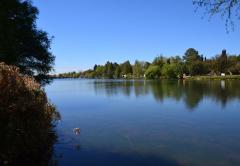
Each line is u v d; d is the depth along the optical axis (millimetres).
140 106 33625
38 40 33875
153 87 72062
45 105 13703
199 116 25797
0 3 29094
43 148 13625
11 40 28781
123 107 32969
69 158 13438
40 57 33969
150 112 28562
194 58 155000
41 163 12445
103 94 54188
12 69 11484
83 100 42844
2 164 10531
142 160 13414
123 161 13242
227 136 18094
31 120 11797
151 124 22219
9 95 10695
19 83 11375
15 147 10930
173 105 33875
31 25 33406
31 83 13320
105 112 29031
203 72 144500
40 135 12289
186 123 22547
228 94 47000
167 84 86750
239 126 21125
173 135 18438
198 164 12945
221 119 24172
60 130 19750
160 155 14164
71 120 24141
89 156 13844
